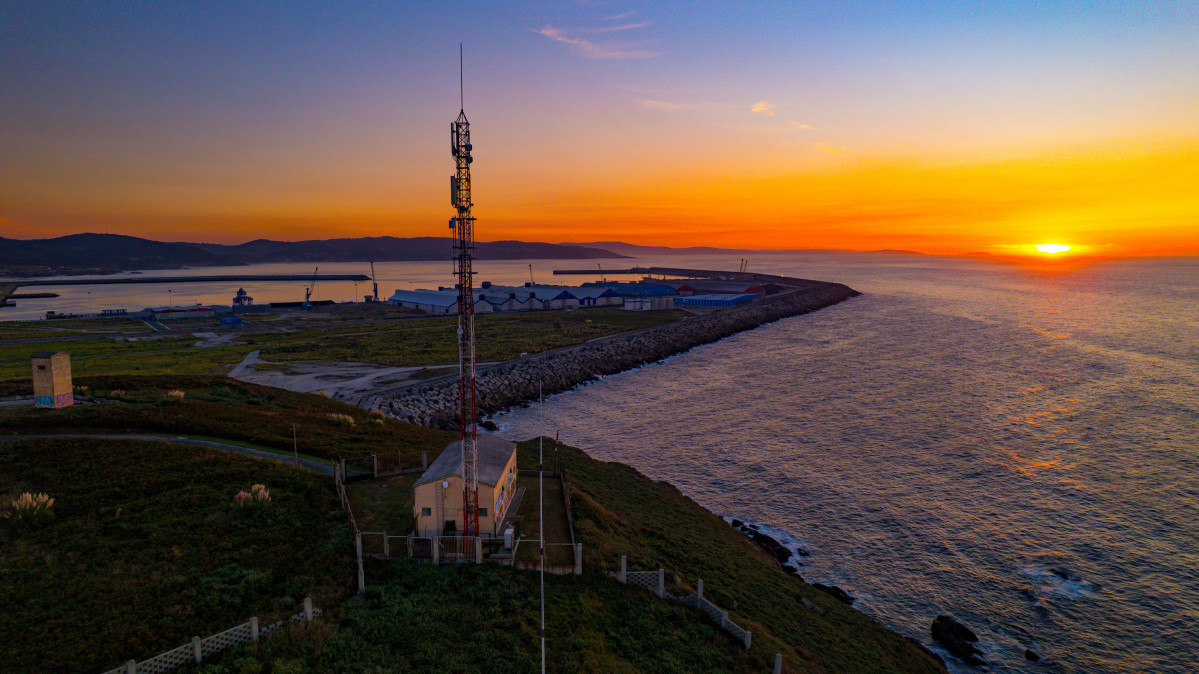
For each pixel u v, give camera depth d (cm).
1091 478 6319
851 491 6131
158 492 3534
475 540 3066
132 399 5425
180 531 3084
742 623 2991
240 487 3669
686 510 5206
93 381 6041
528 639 2441
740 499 5994
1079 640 3984
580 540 3338
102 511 3216
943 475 6475
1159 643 3938
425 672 2164
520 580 2889
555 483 4294
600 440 7744
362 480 4119
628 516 4388
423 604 2611
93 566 2688
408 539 3072
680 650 2577
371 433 5684
